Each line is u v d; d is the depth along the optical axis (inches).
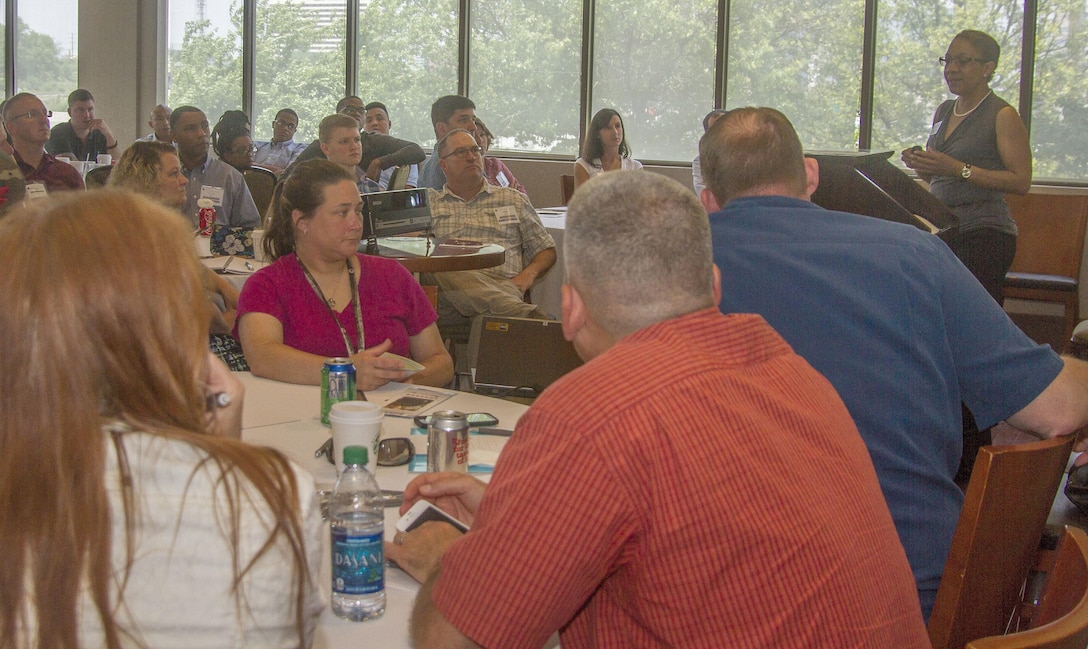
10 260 29.9
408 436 70.4
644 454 35.8
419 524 50.6
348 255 93.7
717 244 60.5
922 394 56.9
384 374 82.2
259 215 204.5
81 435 29.1
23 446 29.0
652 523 35.9
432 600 38.5
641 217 41.1
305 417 75.4
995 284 159.2
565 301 44.4
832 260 57.9
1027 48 256.1
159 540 29.9
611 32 311.0
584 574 36.1
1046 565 66.8
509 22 321.4
